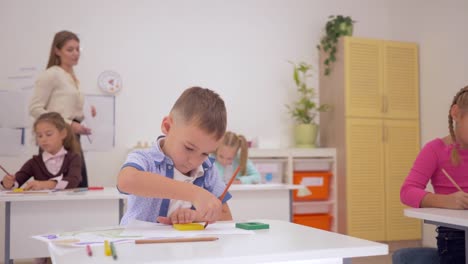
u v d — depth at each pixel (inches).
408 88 181.6
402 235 177.5
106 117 164.7
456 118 74.5
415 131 182.1
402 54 181.3
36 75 158.6
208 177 58.1
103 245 36.7
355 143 174.2
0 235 151.8
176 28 174.2
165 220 50.3
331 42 182.2
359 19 192.9
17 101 156.6
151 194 44.9
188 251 33.7
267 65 183.8
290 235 41.7
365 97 176.4
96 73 164.6
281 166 168.1
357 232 172.1
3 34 156.3
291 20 187.2
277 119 183.8
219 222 51.7
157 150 52.2
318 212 173.3
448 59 168.6
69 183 108.8
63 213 94.6
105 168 163.9
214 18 178.7
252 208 113.9
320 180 172.7
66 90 130.8
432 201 71.1
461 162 76.2
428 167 77.6
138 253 33.1
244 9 182.2
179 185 45.3
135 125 168.1
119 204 97.4
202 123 47.3
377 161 176.6
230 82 179.5
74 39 133.4
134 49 169.2
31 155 156.9
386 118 178.7
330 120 181.5
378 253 36.0
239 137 139.1
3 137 154.9
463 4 161.5
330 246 35.7
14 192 96.4
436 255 70.8
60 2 161.8
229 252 33.3
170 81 172.7
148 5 171.3
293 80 186.2
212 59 177.9
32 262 146.0
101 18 165.9
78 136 130.5
